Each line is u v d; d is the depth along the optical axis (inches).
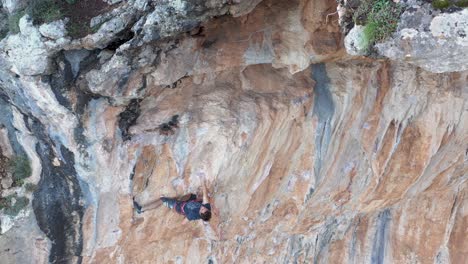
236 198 386.6
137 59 257.9
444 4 171.6
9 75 272.8
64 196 335.6
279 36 279.7
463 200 460.4
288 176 392.2
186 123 333.7
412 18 177.0
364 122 362.9
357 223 478.6
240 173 368.5
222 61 291.6
